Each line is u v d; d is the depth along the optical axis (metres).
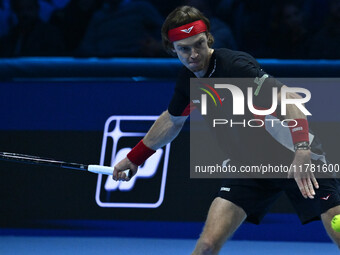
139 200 12.52
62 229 12.70
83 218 12.66
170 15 6.82
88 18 14.02
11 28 13.95
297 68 12.53
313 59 12.75
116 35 13.65
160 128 7.61
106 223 12.62
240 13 13.77
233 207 7.12
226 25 13.38
